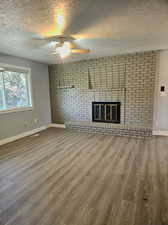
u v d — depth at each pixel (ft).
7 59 12.57
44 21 6.72
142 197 5.80
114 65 14.12
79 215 5.00
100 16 6.37
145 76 13.05
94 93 15.53
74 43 10.00
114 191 6.18
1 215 5.08
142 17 6.49
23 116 14.37
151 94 13.07
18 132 13.87
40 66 16.24
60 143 12.09
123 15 6.31
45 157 9.55
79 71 15.89
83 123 15.39
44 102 17.12
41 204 5.54
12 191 6.31
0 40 9.10
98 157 9.39
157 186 6.44
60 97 17.46
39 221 4.80
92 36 8.70
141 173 7.48
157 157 9.23
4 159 9.34
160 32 8.23
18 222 4.78
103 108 15.26
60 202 5.62
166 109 12.89
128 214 5.01
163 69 12.47
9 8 5.60
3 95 12.59
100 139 12.86
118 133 13.64
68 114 17.29
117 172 7.62
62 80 16.99
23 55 12.92
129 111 14.12
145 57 12.80
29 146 11.57
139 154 9.70
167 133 13.20
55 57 13.84
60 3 5.34
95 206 5.39
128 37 8.96
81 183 6.77
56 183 6.81
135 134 12.97
